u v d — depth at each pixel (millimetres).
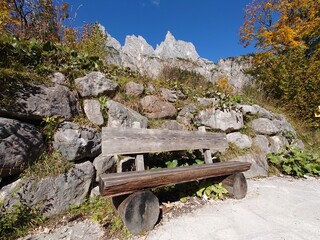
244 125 4258
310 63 6891
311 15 10422
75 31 4633
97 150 2605
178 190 2666
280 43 10461
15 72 2217
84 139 2469
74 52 3174
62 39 4191
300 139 5473
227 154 3680
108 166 2621
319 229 1938
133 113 3191
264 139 4324
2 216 1739
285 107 6430
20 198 1878
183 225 1942
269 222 2049
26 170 1997
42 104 2301
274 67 7359
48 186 2051
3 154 1826
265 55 10031
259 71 9062
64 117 2469
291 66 6859
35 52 2713
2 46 2346
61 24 4375
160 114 3564
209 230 1874
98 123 2754
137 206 1735
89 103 2797
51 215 2008
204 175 2240
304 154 4117
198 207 2328
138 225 1742
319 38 9961
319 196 2840
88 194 2352
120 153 2221
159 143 2557
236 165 2572
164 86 4066
